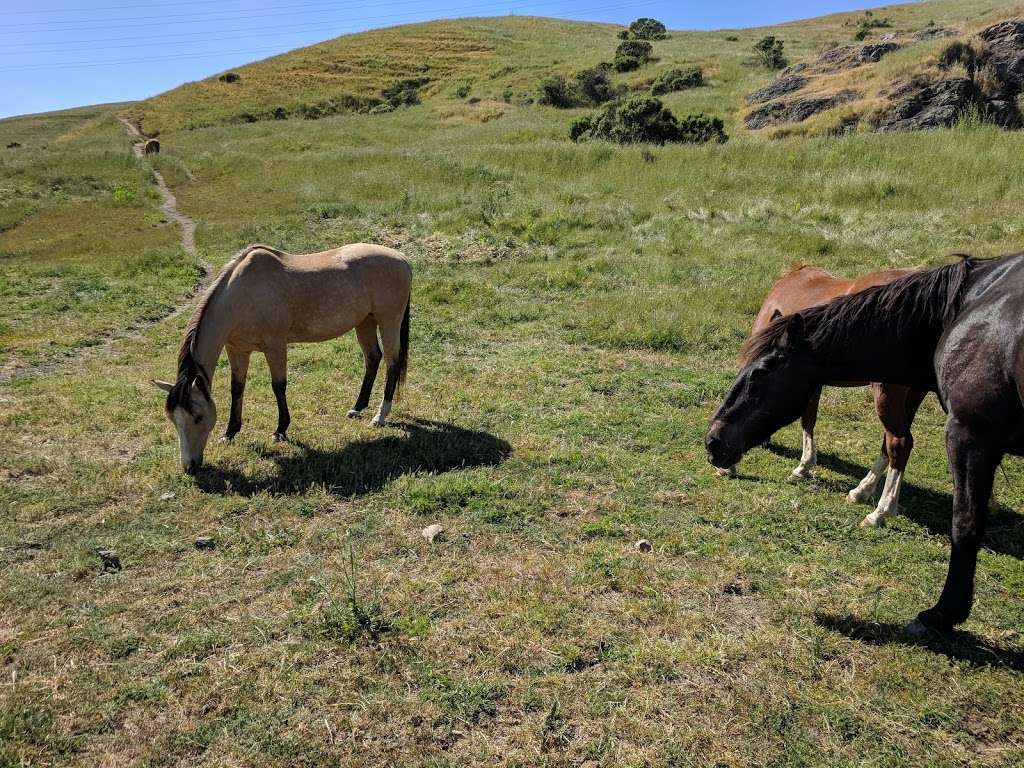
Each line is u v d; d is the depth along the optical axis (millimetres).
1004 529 4539
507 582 3828
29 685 3047
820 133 24141
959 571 3326
